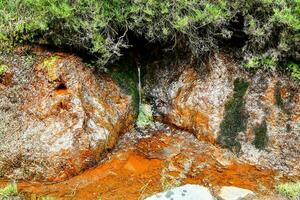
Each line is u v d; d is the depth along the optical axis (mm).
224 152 2203
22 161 2012
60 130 2055
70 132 2051
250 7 2236
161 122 2418
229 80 2297
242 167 2123
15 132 2084
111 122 2207
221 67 2320
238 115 2240
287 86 2248
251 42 2293
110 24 2277
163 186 1980
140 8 2189
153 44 2486
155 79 2482
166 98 2424
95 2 2209
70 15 2150
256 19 2252
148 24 2254
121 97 2340
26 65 2232
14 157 2016
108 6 2240
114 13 2240
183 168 2105
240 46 2369
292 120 2223
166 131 2365
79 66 2209
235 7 2234
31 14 2303
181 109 2348
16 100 2176
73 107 2096
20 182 1988
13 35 2275
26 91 2182
